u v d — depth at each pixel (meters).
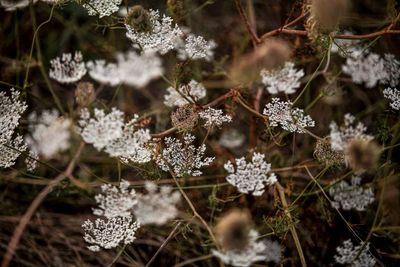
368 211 0.93
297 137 0.99
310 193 0.90
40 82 1.01
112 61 1.01
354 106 1.01
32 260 0.91
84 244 0.93
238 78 0.87
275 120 0.88
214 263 0.91
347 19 1.02
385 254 0.89
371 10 1.04
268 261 0.92
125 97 1.00
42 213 0.94
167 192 0.83
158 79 1.02
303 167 0.94
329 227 0.94
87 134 0.83
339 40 0.96
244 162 0.84
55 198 0.95
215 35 1.05
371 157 0.82
